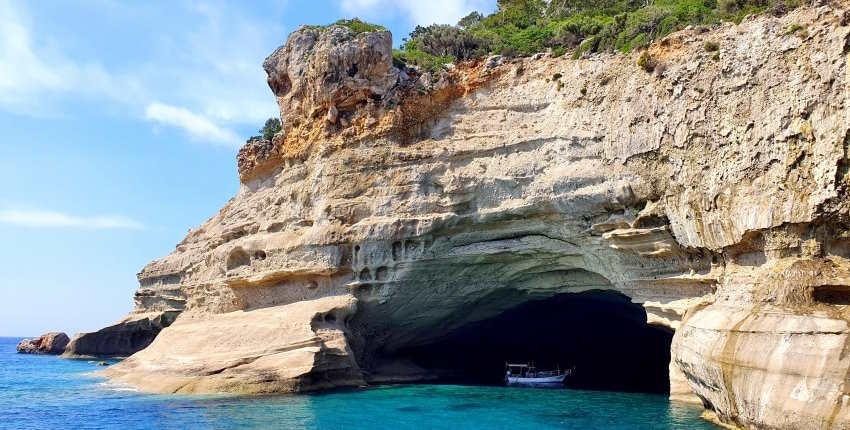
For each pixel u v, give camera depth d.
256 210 44.09
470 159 34.69
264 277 38.53
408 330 39.22
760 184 23.05
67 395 32.03
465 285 36.25
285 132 43.62
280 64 44.25
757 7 27.25
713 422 22.45
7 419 25.61
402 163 36.03
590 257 31.78
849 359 16.78
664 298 28.41
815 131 21.67
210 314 43.69
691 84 27.17
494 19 53.00
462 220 33.75
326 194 37.62
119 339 65.00
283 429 22.88
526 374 41.59
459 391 33.69
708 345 21.50
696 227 25.62
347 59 39.06
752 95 24.53
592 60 32.44
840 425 15.98
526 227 32.84
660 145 27.77
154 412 26.30
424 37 45.47
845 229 20.53
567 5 51.91
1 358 74.56
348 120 39.28
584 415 25.94
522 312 46.12
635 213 28.78
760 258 23.00
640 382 41.47
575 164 31.05
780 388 17.77
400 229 34.62
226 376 31.77
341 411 26.41
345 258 36.22
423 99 37.22
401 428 23.28
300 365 31.39
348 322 36.50
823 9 23.25
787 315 19.17
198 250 53.78
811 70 22.48
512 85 35.53
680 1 35.22
